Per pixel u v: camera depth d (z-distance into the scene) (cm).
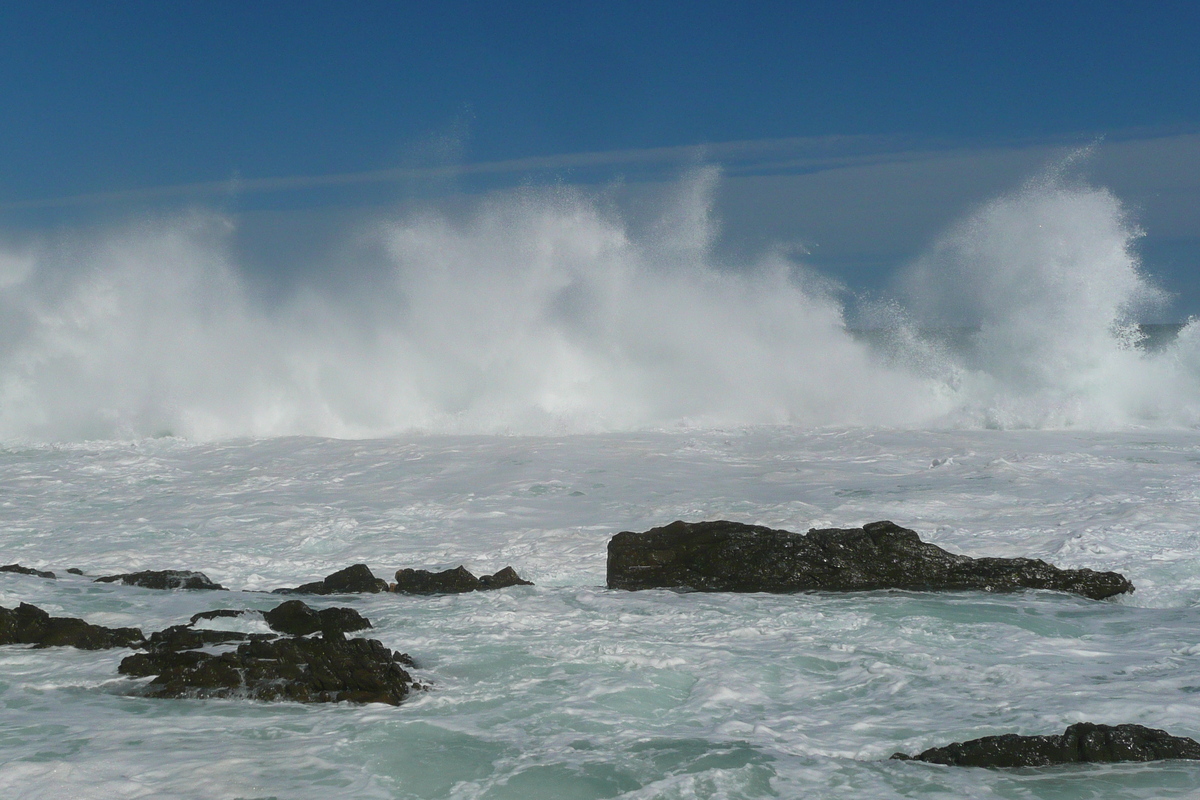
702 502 1312
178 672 625
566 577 1003
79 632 723
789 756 503
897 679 632
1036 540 1067
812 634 752
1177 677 628
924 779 471
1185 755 492
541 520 1250
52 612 821
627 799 454
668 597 896
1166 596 877
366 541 1165
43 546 1157
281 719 565
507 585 956
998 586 904
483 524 1238
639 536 984
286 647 652
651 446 1814
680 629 771
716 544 964
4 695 609
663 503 1318
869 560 936
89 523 1276
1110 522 1119
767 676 644
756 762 493
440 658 689
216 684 616
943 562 934
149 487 1520
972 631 759
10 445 1961
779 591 918
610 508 1305
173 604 857
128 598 880
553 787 468
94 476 1612
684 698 605
